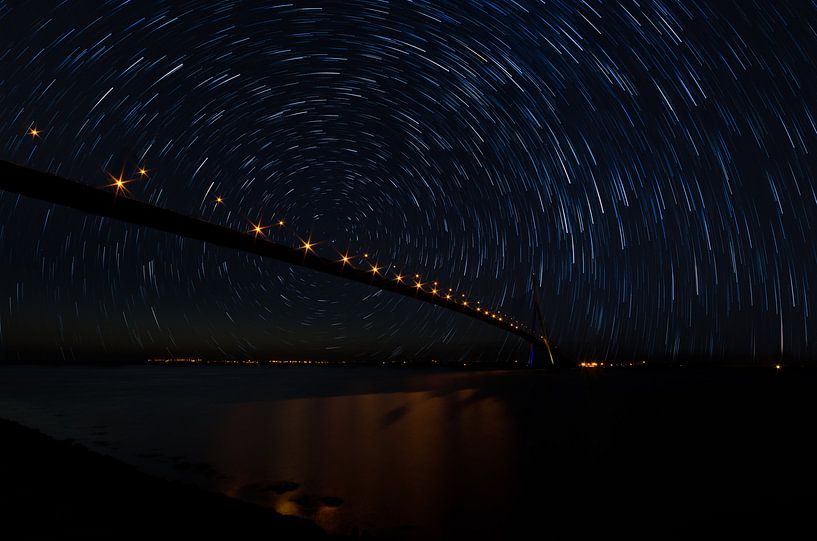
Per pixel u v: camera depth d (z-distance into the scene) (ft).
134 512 24.23
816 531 38.88
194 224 86.74
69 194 65.36
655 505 44.60
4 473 32.60
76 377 341.62
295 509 39.63
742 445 77.51
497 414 112.68
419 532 35.50
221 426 90.94
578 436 83.30
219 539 21.57
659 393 194.08
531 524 38.24
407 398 155.94
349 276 139.74
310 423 94.94
